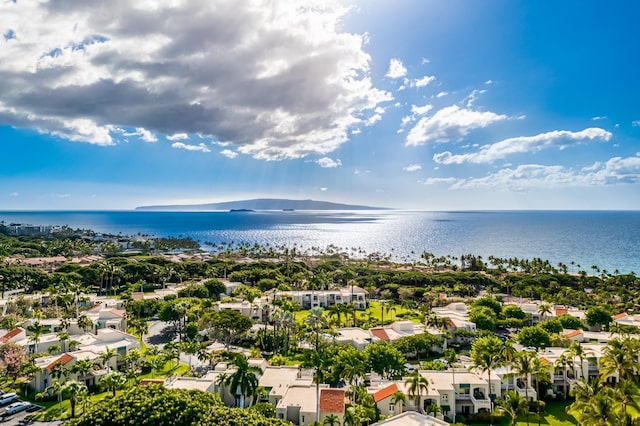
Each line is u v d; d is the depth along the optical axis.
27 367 78.69
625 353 60.38
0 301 131.75
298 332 107.12
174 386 68.75
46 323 109.25
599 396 47.25
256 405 64.25
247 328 102.75
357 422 57.81
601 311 121.62
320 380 64.94
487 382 72.56
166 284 193.50
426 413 65.06
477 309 123.88
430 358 98.38
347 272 193.00
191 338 104.44
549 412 70.81
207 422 40.78
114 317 118.50
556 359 81.19
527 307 135.88
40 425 63.25
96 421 40.50
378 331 105.44
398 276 194.00
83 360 78.00
